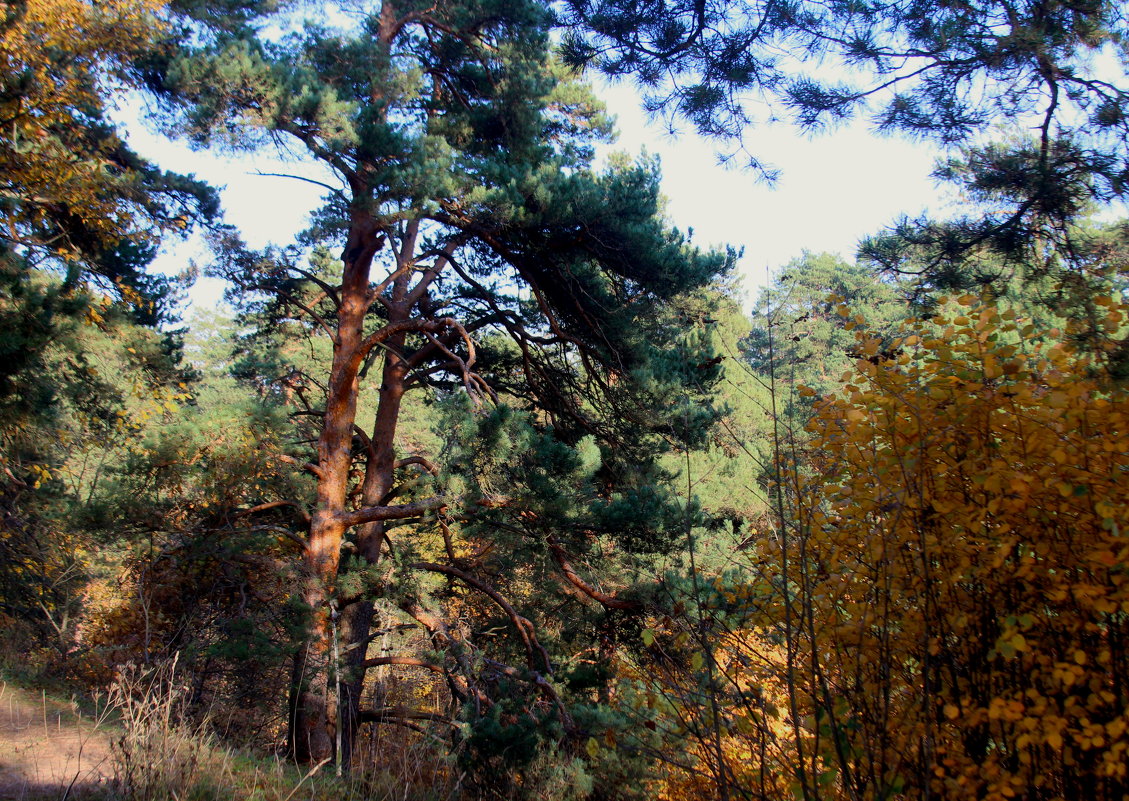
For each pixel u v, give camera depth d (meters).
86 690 11.10
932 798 4.11
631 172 13.52
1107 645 4.06
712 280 13.91
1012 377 4.50
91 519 12.60
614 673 11.92
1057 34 6.19
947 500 4.50
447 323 13.37
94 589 17.42
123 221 13.95
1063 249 6.53
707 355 13.59
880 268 7.05
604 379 15.05
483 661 12.22
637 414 13.94
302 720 11.62
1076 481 4.08
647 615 12.24
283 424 13.61
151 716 6.21
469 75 15.13
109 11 11.99
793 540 4.75
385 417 16.23
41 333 12.05
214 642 11.47
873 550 4.36
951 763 4.12
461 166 12.62
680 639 4.85
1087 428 4.14
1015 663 4.25
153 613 12.33
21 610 15.70
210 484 13.18
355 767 8.44
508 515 13.40
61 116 12.73
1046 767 4.11
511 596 15.39
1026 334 4.62
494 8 13.98
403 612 14.89
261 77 11.35
